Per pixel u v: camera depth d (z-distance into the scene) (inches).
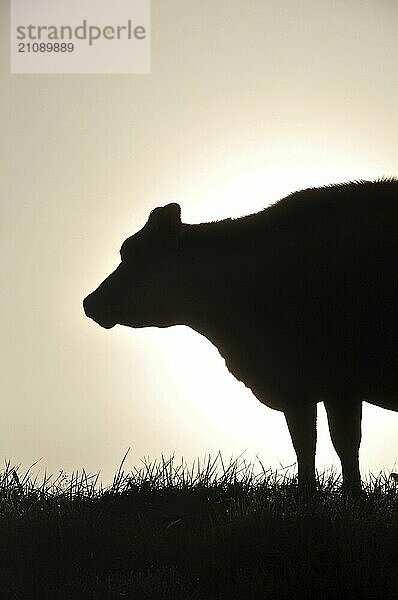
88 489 618.8
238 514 546.3
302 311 619.5
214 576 496.4
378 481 609.3
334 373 615.8
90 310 684.7
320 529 517.7
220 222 665.6
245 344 641.0
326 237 622.2
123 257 680.4
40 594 475.5
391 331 604.1
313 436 631.8
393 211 618.2
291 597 474.6
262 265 636.7
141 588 476.1
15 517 559.8
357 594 477.4
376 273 608.4
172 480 625.9
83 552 524.7
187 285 660.1
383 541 510.0
